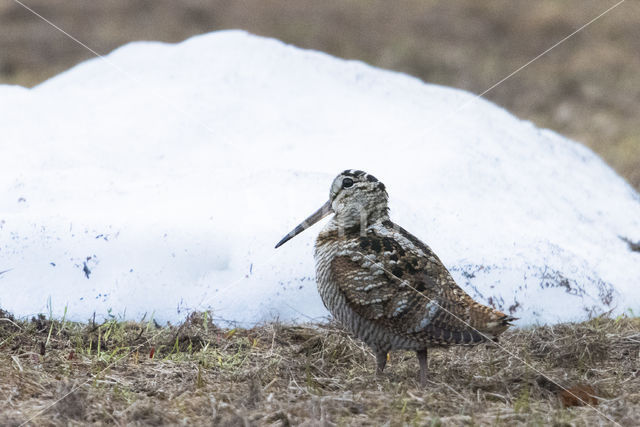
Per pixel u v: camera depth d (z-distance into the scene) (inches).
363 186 471.8
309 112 706.2
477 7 1759.4
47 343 478.9
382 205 474.6
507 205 626.5
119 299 524.7
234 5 1726.1
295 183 594.9
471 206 608.4
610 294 565.9
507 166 678.5
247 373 446.9
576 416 398.0
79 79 760.3
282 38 1507.1
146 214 560.7
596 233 650.2
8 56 1347.2
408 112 724.7
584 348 492.7
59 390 405.1
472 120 735.1
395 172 634.2
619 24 1688.0
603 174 770.2
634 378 462.9
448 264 547.5
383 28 1620.3
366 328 442.3
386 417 390.9
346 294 438.9
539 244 577.0
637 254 642.2
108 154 649.6
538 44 1584.6
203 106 691.4
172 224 549.3
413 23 1651.1
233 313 526.9
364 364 485.7
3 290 523.2
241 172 616.1
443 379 450.6
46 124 686.5
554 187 687.1
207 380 440.8
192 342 494.0
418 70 1376.7
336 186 478.0
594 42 1599.4
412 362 490.9
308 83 737.0
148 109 693.3
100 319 518.3
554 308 545.0
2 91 737.6
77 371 446.6
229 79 724.7
